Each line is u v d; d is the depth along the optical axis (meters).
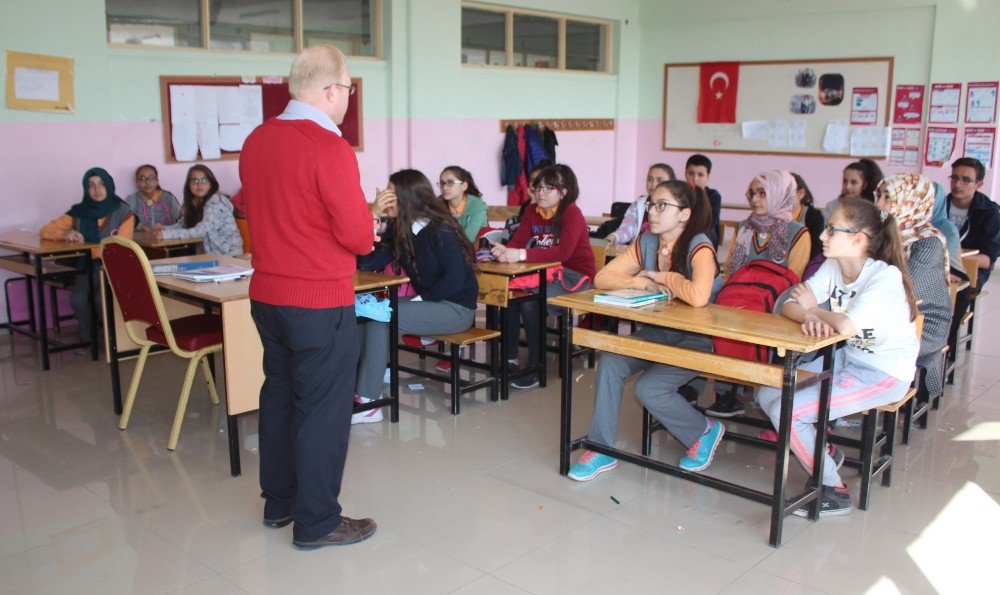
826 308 2.89
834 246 2.73
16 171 5.15
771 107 8.77
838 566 2.54
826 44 8.34
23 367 4.54
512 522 2.81
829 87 8.37
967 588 2.42
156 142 5.81
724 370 2.66
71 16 5.25
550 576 2.48
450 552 2.61
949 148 7.75
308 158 2.29
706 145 9.29
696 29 9.14
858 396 2.76
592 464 3.16
